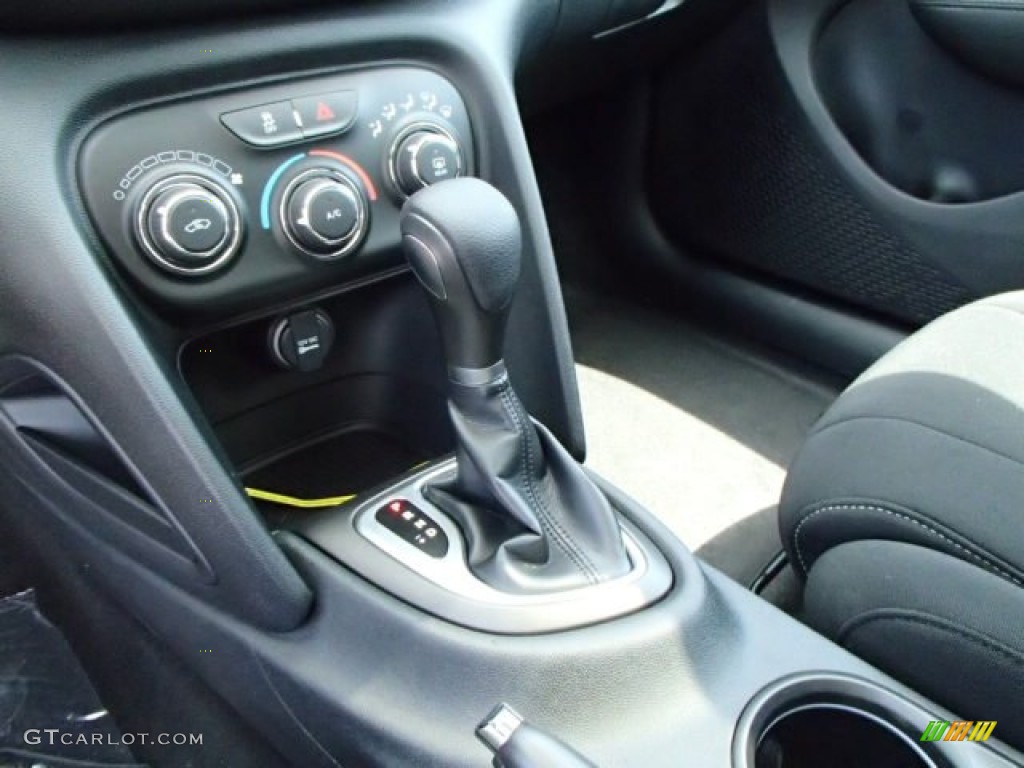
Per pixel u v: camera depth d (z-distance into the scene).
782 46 1.34
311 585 0.70
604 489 0.76
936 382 0.83
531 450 0.70
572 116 1.63
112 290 0.61
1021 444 0.75
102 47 0.62
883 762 0.66
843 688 0.65
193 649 0.80
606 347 1.58
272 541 0.67
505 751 0.53
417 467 0.80
